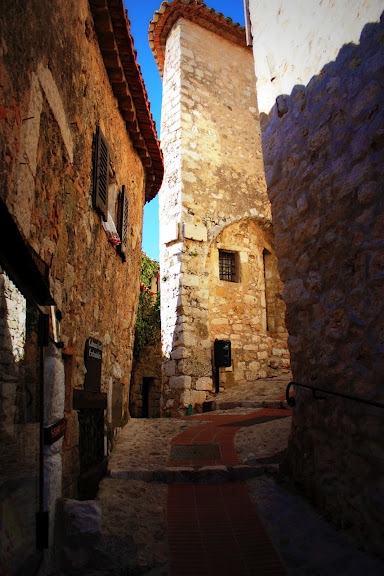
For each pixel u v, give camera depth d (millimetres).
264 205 10859
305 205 3814
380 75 2916
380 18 2949
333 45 3514
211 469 4008
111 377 4773
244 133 11211
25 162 2238
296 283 3926
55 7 2766
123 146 5438
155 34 11719
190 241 9578
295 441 3842
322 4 3686
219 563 2617
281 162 4289
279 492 3648
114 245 4805
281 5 4430
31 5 2312
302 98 3967
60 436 2621
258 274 10680
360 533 2738
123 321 5543
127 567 2533
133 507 3328
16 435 2064
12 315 2066
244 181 10742
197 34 11312
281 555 2705
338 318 3250
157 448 4855
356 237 3074
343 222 3244
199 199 9930
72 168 3248
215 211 10070
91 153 3881
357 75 3172
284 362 10414
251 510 3363
